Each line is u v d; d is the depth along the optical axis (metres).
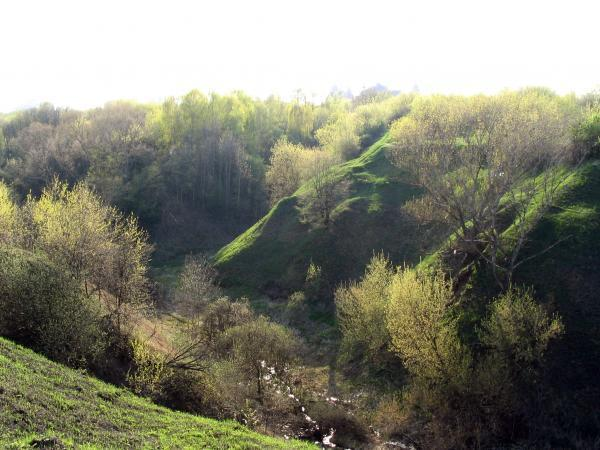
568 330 34.28
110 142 98.00
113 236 37.00
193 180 100.38
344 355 45.84
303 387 41.22
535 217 40.97
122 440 18.70
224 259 69.56
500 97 59.12
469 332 37.06
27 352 24.86
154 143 106.31
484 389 31.25
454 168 48.03
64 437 17.00
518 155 40.16
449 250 46.72
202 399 31.78
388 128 99.94
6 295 27.62
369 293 43.38
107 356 30.69
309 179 78.62
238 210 102.38
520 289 37.75
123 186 88.81
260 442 25.00
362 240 63.03
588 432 29.69
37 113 128.88
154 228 88.94
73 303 28.78
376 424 35.81
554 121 46.12
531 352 31.97
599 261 37.62
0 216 40.03
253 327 38.75
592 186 43.34
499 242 41.28
